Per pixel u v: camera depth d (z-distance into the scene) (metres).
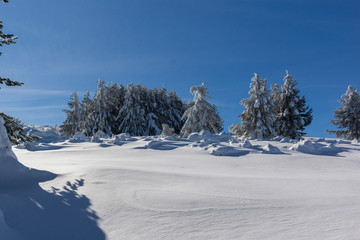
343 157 10.20
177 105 48.19
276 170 7.14
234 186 4.21
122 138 16.92
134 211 3.03
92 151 11.95
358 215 2.79
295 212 2.95
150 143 12.83
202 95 27.17
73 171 4.95
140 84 42.41
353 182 4.72
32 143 13.77
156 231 2.54
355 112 32.62
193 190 3.87
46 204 3.23
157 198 3.44
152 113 39.34
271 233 2.41
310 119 32.94
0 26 5.78
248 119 27.78
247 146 11.66
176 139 15.69
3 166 4.29
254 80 27.16
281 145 13.89
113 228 2.64
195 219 2.80
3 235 2.39
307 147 11.59
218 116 28.17
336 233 2.33
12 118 5.74
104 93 38.19
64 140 19.25
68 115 42.47
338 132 33.91
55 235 2.54
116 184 4.07
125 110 39.19
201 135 17.08
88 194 3.60
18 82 5.86
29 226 2.70
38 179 4.37
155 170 5.56
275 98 32.19
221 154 10.23
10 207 2.98
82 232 2.60
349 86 33.62
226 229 2.53
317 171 7.06
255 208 3.11
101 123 36.91
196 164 7.98
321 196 3.62
